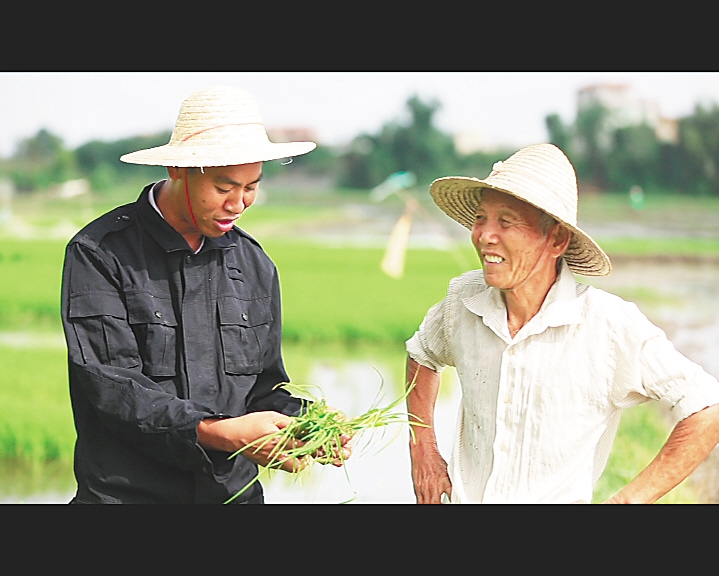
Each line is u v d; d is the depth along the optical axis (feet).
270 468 13.19
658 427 28.14
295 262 58.18
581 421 12.52
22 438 35.22
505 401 12.77
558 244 12.53
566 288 12.72
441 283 55.77
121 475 13.74
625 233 67.00
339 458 13.42
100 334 13.44
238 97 13.58
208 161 12.96
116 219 13.96
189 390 13.89
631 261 60.70
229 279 14.49
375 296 53.52
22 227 64.49
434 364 14.19
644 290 55.36
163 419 13.05
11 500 30.14
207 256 14.25
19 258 56.13
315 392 37.42
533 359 12.65
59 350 44.37
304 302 52.44
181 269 14.02
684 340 48.16
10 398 38.04
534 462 12.61
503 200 12.29
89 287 13.52
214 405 14.10
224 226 13.58
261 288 14.82
